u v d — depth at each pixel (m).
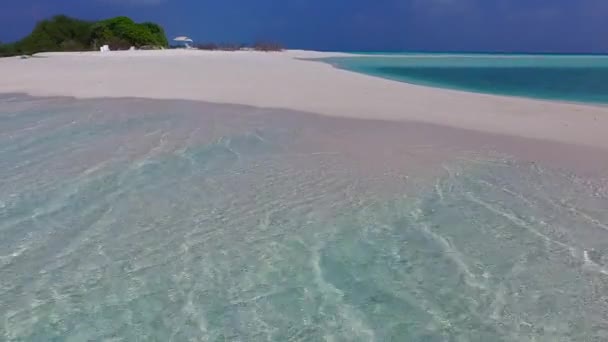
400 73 26.98
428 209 5.02
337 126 8.80
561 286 3.64
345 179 5.90
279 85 15.00
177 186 5.60
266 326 3.18
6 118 9.24
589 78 24.88
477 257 4.07
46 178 5.78
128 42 48.78
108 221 4.66
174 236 4.38
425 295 3.54
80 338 3.04
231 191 5.47
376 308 3.38
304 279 3.73
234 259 3.99
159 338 3.05
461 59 59.09
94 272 3.78
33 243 4.21
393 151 7.16
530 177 6.00
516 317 3.28
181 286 3.61
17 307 3.34
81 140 7.55
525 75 27.34
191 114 9.78
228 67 23.08
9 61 26.14
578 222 4.71
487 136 8.12
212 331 3.13
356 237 4.41
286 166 6.38
